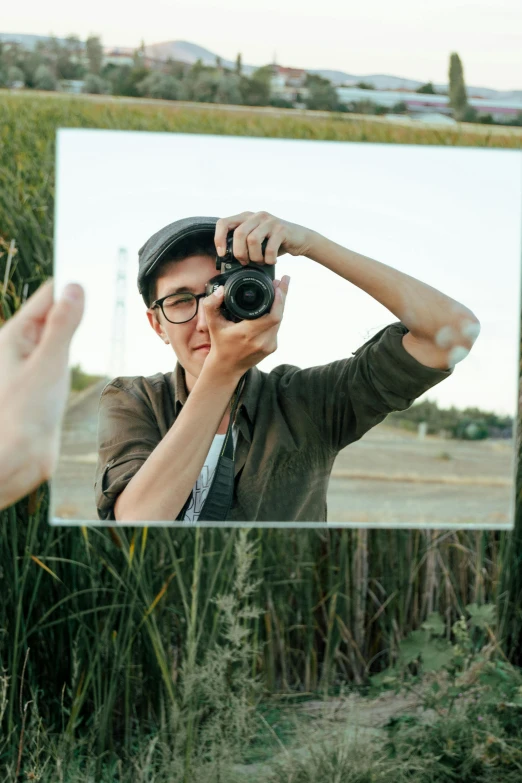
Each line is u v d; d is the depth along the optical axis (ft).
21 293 4.64
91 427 4.75
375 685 5.06
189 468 4.63
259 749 4.81
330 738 4.83
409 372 4.65
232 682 4.86
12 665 4.55
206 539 4.89
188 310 4.65
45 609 4.68
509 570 5.34
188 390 4.72
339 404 4.83
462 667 5.13
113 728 4.86
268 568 5.01
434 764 4.69
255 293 4.19
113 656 4.73
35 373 1.63
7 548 4.58
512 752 4.75
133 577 4.75
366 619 5.42
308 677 5.24
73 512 4.72
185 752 4.53
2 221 4.66
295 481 4.88
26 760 4.54
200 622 4.79
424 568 5.43
